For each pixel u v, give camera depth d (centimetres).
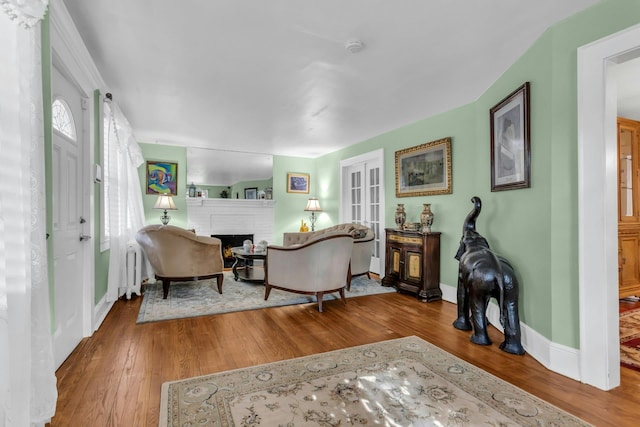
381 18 196
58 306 201
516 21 201
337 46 229
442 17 196
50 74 172
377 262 514
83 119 249
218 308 335
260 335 264
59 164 201
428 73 274
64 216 209
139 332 268
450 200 374
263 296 385
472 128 345
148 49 233
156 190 556
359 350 235
